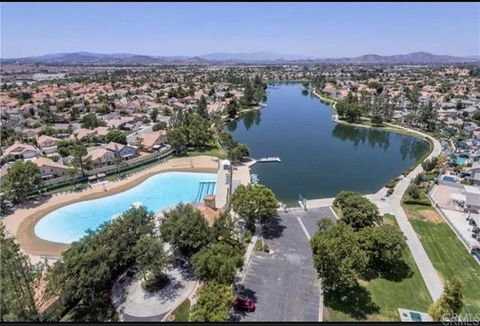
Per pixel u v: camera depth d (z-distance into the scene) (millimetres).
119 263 37312
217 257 33250
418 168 80062
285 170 81938
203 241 39625
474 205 54625
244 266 40438
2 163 80875
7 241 31047
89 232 39562
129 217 39969
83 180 70312
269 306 33688
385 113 135625
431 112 123000
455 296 28078
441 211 55312
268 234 48531
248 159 89000
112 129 108250
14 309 27516
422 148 104625
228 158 87312
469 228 49688
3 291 27766
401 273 39125
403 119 135000
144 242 36375
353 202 47344
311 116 149750
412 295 35469
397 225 51156
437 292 36000
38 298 32844
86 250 34469
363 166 86188
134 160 81625
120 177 73688
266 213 48219
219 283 31938
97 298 34688
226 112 146625
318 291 36094
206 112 134500
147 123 125938
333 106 170000
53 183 66812
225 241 41562
